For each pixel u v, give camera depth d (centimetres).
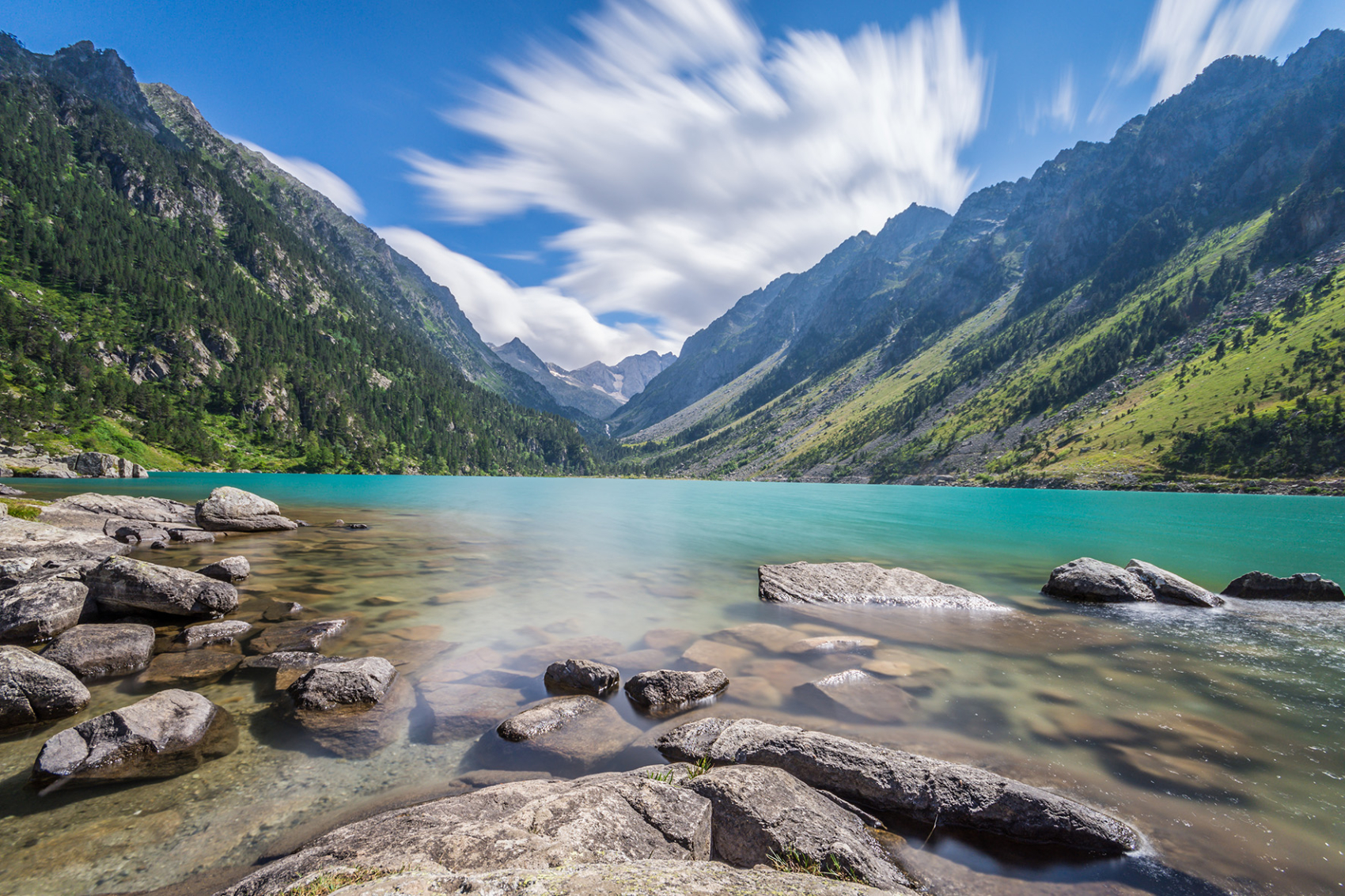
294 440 17875
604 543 3538
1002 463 17512
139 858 632
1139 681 1248
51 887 584
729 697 1142
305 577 2222
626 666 1314
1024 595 2172
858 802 771
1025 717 1059
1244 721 1048
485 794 689
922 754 920
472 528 4250
